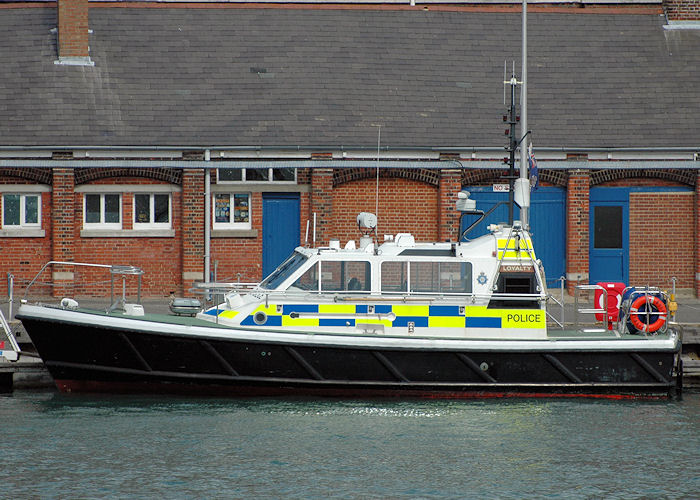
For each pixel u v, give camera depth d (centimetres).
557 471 5469
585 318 8506
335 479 5316
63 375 6594
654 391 6675
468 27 11006
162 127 9906
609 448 5825
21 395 6906
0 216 9756
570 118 10225
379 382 6531
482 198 10112
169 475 5338
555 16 11125
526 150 9144
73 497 5044
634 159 10012
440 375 6544
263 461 5550
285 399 6581
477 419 6306
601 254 10181
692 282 10194
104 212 9888
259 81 10350
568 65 10706
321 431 6047
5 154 9625
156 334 6400
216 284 6756
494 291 6588
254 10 10969
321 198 9888
